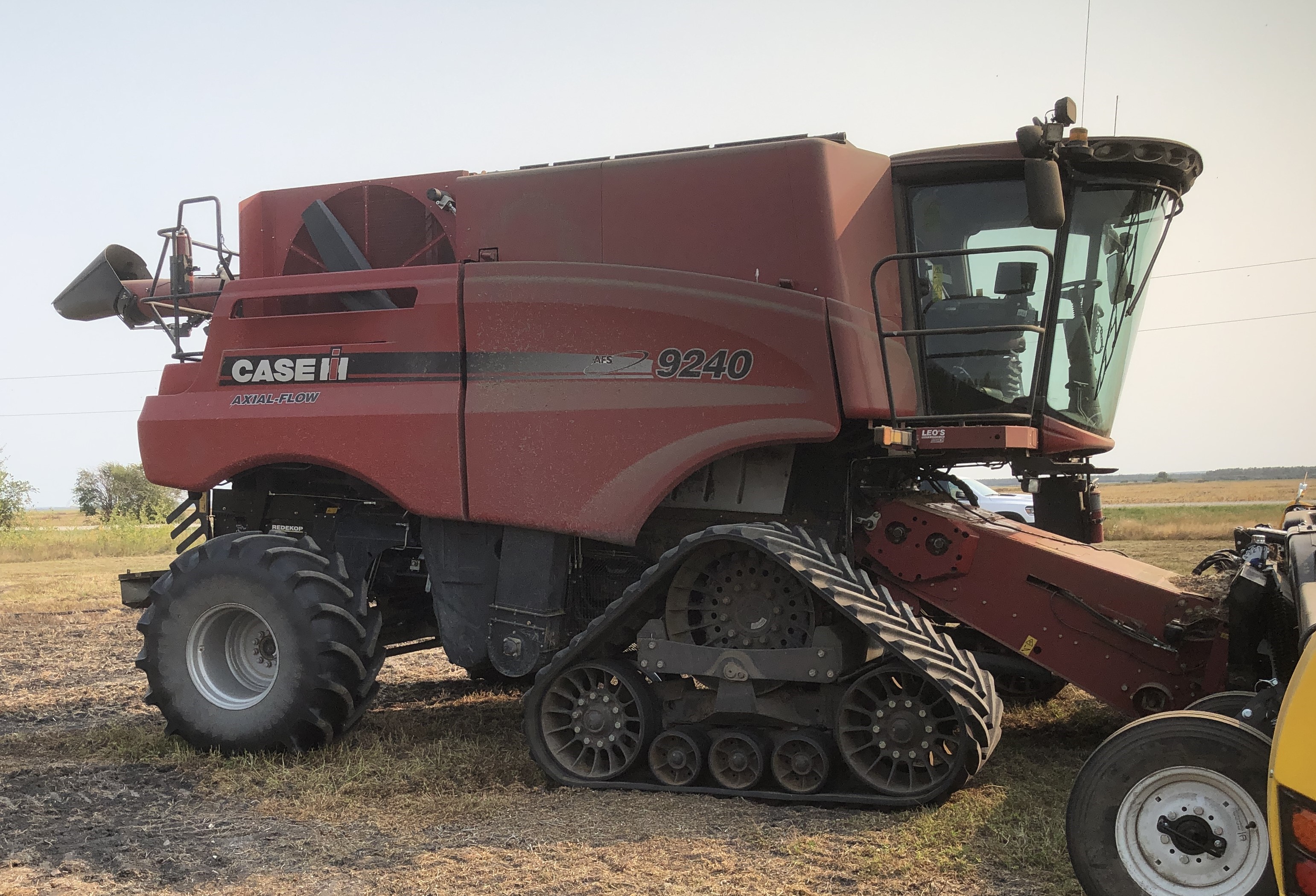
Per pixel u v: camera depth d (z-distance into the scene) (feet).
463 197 18.98
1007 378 17.71
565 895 11.55
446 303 18.34
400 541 19.88
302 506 20.86
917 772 14.66
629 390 17.11
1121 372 19.03
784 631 15.49
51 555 93.25
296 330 19.62
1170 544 69.41
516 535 17.85
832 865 12.29
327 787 15.94
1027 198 15.53
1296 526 14.67
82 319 24.99
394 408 18.45
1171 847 10.27
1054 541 18.62
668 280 17.10
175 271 21.95
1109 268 17.99
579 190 18.21
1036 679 21.39
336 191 21.67
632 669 16.29
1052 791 14.92
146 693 25.25
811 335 16.28
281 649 17.87
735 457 17.76
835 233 16.71
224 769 17.37
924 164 17.76
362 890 11.94
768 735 15.51
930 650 14.49
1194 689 16.37
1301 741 8.22
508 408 17.75
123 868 12.82
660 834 13.57
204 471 19.98
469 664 18.25
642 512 16.81
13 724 22.06
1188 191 18.97
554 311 17.66
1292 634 13.04
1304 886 8.09
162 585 19.17
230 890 12.07
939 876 11.86
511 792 15.81
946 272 17.97
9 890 12.16
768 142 17.66
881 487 18.99
